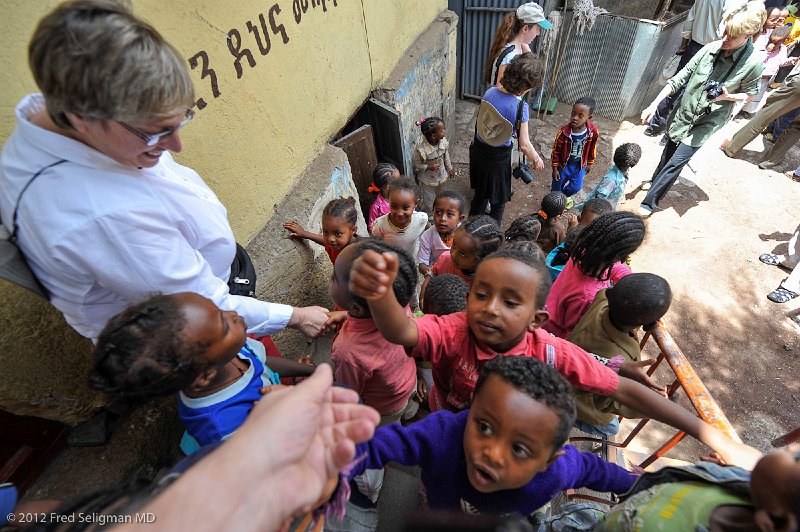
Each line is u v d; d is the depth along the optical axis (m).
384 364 1.58
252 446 0.62
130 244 1.07
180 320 0.96
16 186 1.02
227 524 0.55
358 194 3.91
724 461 1.19
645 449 3.18
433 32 4.82
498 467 0.91
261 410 0.70
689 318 4.02
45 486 1.61
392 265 0.99
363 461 1.12
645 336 2.03
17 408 1.49
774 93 4.82
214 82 1.94
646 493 0.91
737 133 5.39
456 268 2.44
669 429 3.29
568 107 6.82
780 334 3.89
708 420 1.34
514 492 1.06
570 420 0.92
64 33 0.79
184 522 0.54
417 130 4.76
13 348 1.40
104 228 1.03
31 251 1.07
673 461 2.13
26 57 1.29
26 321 1.41
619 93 6.35
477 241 2.26
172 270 1.16
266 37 2.23
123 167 1.09
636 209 5.07
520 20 4.03
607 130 6.41
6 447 1.57
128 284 1.12
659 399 1.30
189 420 1.13
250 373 1.26
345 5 3.01
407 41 4.32
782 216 4.94
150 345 0.92
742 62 3.78
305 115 2.73
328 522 1.29
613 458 1.88
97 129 0.93
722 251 4.59
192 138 1.86
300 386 0.73
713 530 0.75
